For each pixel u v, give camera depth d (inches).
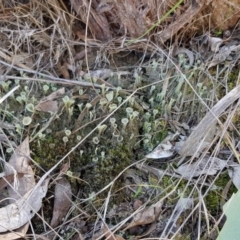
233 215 24.7
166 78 28.3
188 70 28.8
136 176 27.2
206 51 29.7
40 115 27.9
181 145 27.6
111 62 30.0
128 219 26.1
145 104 28.5
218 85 28.6
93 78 28.7
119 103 28.1
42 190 26.3
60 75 29.7
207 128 27.0
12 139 27.5
